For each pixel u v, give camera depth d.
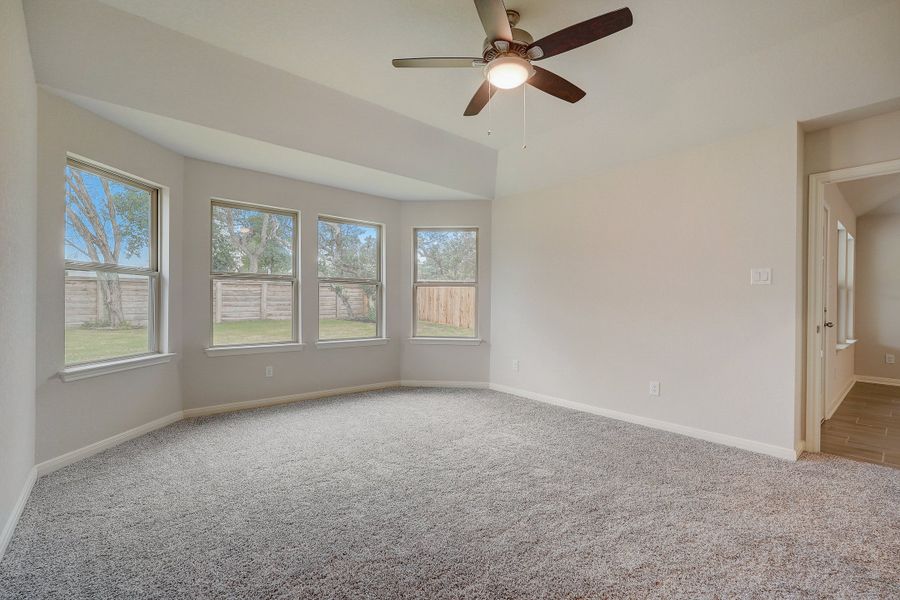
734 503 2.29
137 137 3.22
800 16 2.32
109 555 1.79
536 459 2.90
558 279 4.43
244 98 3.00
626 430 3.55
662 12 2.29
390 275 5.19
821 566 1.75
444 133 3.94
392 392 4.90
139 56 2.54
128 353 3.30
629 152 3.72
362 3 2.26
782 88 2.77
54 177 2.62
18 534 1.94
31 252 2.33
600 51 2.66
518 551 1.84
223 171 3.95
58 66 2.42
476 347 5.19
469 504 2.26
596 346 4.08
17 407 2.05
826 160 2.98
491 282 5.16
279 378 4.35
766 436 3.04
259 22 2.42
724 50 2.64
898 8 2.21
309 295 4.54
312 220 4.53
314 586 1.61
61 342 2.69
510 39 2.05
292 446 3.12
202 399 3.90
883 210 5.38
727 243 3.22
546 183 4.49
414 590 1.59
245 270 4.18
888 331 5.57
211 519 2.09
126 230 3.29
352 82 3.07
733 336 3.20
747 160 3.12
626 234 3.86
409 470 2.71
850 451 3.14
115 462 2.79
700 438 3.36
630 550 1.85
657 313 3.64
